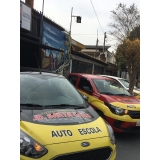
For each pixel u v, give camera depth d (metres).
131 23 18.11
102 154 2.76
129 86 10.23
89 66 18.20
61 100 3.67
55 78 4.32
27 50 9.30
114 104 5.50
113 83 6.94
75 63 15.06
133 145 5.23
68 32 13.54
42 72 4.42
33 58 9.54
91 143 2.67
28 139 2.45
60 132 2.64
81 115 3.24
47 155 2.37
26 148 2.39
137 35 16.86
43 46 8.38
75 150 2.50
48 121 2.81
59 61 12.14
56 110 3.22
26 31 8.62
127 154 4.64
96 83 6.45
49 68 10.91
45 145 2.43
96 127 3.02
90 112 3.51
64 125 2.79
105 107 5.56
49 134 2.56
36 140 2.45
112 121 5.36
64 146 2.48
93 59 17.36
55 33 11.49
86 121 3.08
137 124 5.38
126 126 5.29
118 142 5.39
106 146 2.79
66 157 2.45
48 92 3.75
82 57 15.75
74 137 2.63
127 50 9.84
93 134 2.83
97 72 21.00
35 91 3.63
